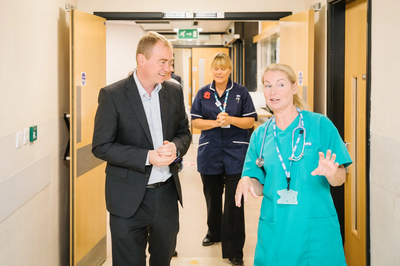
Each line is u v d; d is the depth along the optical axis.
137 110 2.07
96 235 3.20
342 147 1.68
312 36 2.99
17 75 2.01
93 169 3.14
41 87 2.42
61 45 2.89
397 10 1.84
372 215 2.13
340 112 3.06
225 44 9.25
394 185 1.89
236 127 3.21
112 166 2.12
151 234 2.24
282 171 1.69
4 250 1.83
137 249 2.13
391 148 1.92
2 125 1.80
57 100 2.78
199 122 3.21
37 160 2.32
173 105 2.23
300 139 1.70
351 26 2.89
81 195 2.89
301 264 1.64
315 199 1.65
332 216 1.67
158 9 3.51
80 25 2.86
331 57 3.03
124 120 2.07
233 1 3.54
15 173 1.96
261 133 1.85
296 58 3.22
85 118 2.96
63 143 2.92
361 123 2.78
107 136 2.03
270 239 1.68
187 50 12.44
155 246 2.25
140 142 2.10
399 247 1.84
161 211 2.16
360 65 2.74
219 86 3.24
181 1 3.52
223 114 3.04
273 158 1.72
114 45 7.21
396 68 1.86
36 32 2.34
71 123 2.76
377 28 2.06
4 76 1.83
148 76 2.05
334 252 1.65
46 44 2.54
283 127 1.77
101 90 2.08
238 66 8.34
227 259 3.29
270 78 1.71
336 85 3.05
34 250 2.29
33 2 2.29
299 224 1.63
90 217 3.07
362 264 2.79
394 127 1.89
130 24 7.24
